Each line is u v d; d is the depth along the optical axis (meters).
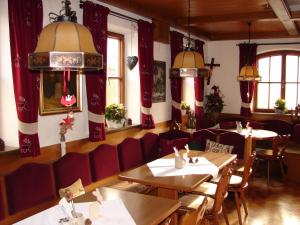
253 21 6.57
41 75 3.75
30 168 3.25
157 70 6.31
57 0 3.89
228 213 4.42
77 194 2.82
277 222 4.13
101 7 4.39
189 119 7.14
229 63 8.59
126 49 5.57
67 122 3.90
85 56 1.80
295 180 6.02
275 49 8.23
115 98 5.50
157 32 5.97
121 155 4.68
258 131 6.68
